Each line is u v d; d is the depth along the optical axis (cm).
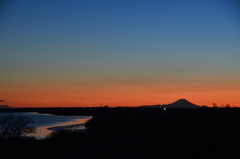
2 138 4306
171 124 5384
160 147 2592
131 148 2850
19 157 2992
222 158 1897
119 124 7438
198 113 7181
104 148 3064
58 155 2875
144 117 9781
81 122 14538
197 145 2444
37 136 6266
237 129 3122
